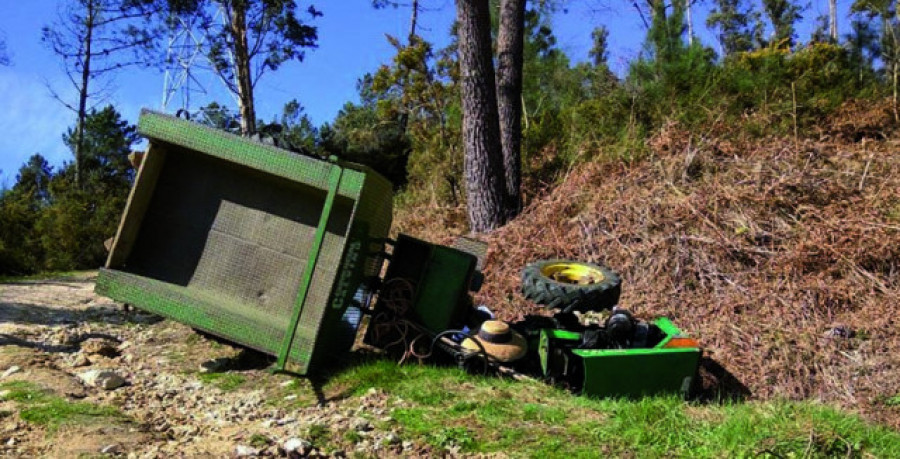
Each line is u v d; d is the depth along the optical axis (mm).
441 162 17266
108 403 5812
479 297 9992
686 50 15234
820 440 4648
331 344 6754
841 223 9219
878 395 7059
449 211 14477
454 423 5133
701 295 8961
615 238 10117
